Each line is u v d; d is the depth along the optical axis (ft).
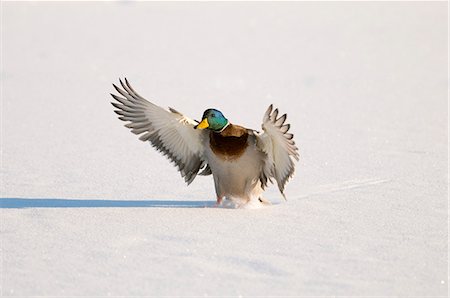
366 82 75.41
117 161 44.32
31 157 45.06
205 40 105.29
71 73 80.07
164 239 29.17
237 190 34.09
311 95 69.00
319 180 39.60
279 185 33.73
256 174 33.96
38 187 38.14
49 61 87.66
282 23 121.60
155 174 41.22
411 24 120.06
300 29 115.44
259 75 79.71
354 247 28.27
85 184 38.91
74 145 48.57
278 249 28.02
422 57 91.30
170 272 25.80
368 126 55.36
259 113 60.75
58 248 28.12
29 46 98.32
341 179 39.75
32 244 28.55
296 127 55.21
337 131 53.62
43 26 116.67
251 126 55.72
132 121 35.68
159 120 35.29
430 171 41.45
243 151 33.35
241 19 125.59
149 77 78.43
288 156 32.94
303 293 24.09
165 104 64.23
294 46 100.42
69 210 33.32
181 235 29.68
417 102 65.05
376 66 85.35
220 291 24.27
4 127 54.34
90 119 57.62
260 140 33.17
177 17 127.85
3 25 116.57
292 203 34.83
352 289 24.36
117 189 37.96
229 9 136.98
